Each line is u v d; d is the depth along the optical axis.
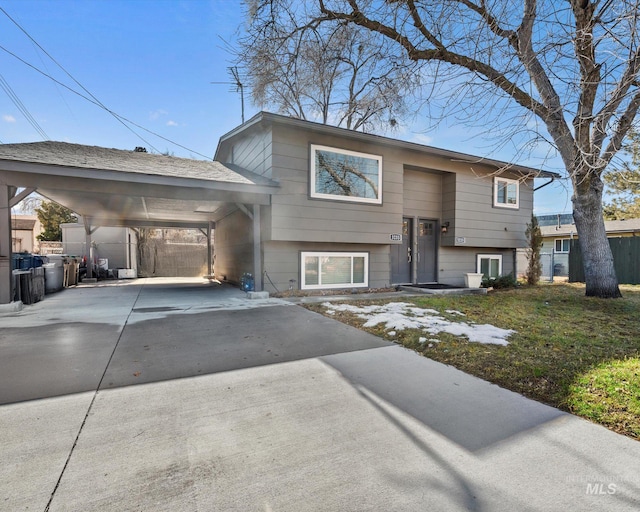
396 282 10.15
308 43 7.67
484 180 10.99
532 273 11.22
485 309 6.27
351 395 2.79
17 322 5.27
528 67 5.17
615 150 5.42
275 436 2.17
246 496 1.64
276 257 8.27
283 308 6.51
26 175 5.91
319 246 8.79
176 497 1.63
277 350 3.93
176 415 2.42
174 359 3.58
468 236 10.66
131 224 14.42
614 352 3.69
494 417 2.44
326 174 8.30
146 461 1.89
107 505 1.57
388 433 2.22
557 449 2.05
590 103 5.52
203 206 10.13
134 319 5.51
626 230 16.69
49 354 3.71
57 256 10.26
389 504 1.60
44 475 1.76
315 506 1.58
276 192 7.48
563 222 22.91
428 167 9.95
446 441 2.13
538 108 5.80
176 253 17.92
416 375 3.22
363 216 8.81
